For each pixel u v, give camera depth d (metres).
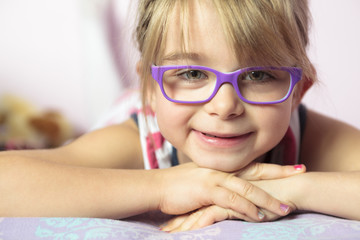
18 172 0.44
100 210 0.45
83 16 1.25
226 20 0.44
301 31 0.51
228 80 0.45
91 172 0.46
